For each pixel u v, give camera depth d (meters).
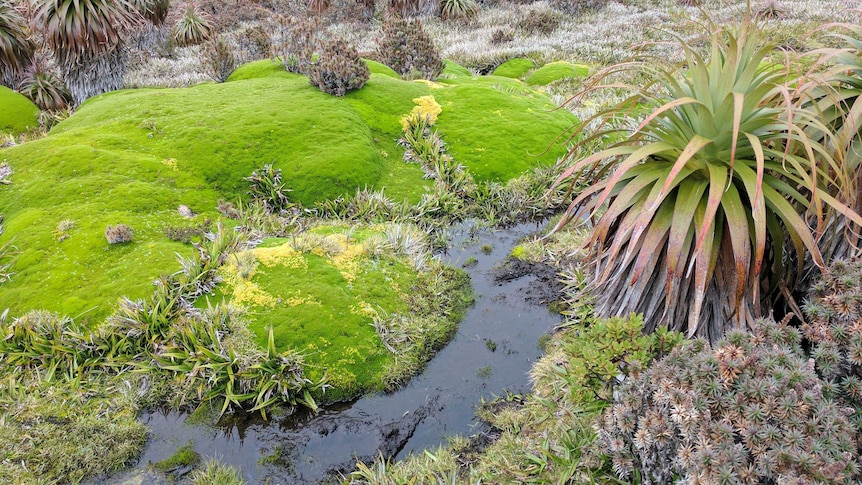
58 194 6.14
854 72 3.28
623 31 14.91
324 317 4.74
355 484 3.58
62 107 10.41
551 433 3.59
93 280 5.05
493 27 16.56
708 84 3.06
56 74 11.88
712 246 3.17
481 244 6.37
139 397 4.20
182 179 6.61
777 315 3.67
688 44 3.54
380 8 19.20
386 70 10.48
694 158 3.16
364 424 4.09
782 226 3.53
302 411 4.20
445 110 8.63
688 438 2.43
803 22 13.20
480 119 8.44
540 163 7.69
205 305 4.76
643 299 3.62
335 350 4.54
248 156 6.97
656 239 3.15
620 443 2.80
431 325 4.96
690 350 2.90
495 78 11.07
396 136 8.03
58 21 9.41
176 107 8.01
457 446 3.80
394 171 7.44
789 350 2.68
